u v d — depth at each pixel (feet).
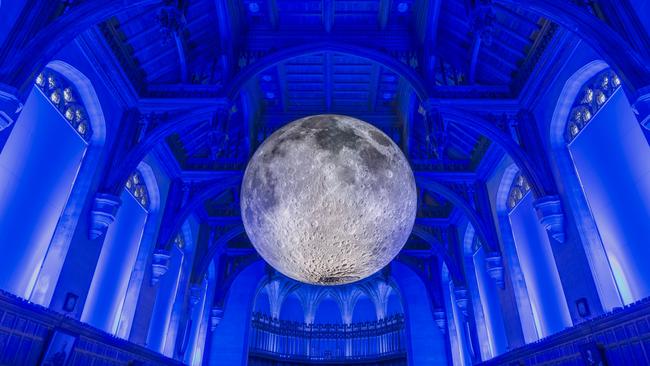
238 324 69.92
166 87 37.78
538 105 35.40
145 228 44.11
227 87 37.55
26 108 25.61
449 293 66.90
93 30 29.50
